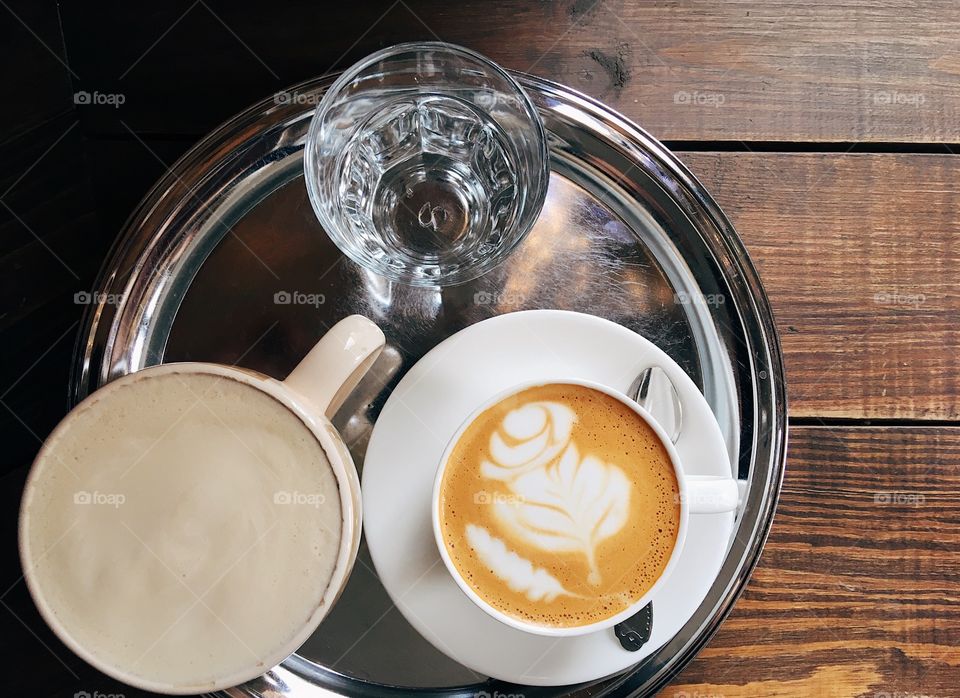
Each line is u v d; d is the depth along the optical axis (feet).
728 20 2.81
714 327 2.63
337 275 2.60
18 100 2.59
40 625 2.74
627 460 2.34
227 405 2.14
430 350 2.56
